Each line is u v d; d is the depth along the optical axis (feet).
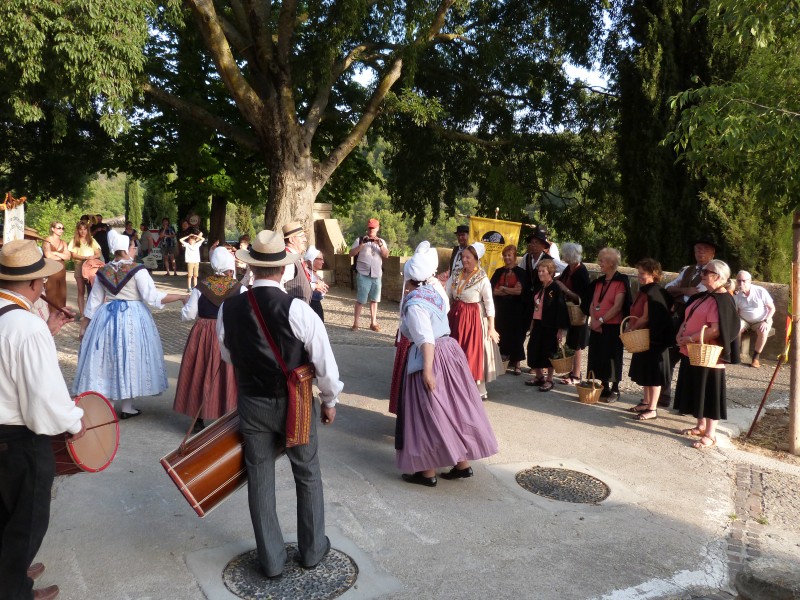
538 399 23.91
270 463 11.28
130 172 75.61
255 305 10.73
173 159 71.05
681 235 46.52
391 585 11.31
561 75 65.51
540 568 12.21
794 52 21.03
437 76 62.03
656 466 17.92
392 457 17.52
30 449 9.62
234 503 14.24
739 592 8.95
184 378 18.29
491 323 21.11
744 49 42.39
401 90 53.83
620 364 23.53
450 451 15.07
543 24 62.85
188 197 72.43
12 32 35.12
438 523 13.82
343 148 51.80
